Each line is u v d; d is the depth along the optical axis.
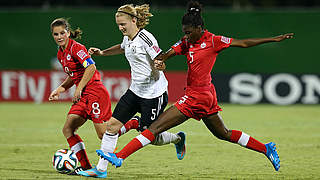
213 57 19.80
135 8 20.58
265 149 21.34
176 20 58.84
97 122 21.67
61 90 22.33
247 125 42.12
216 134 21.23
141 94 20.97
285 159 26.28
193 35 19.50
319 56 58.94
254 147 21.28
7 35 59.56
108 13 58.78
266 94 58.31
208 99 20.02
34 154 27.56
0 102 58.62
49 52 59.59
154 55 20.14
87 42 59.00
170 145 31.09
